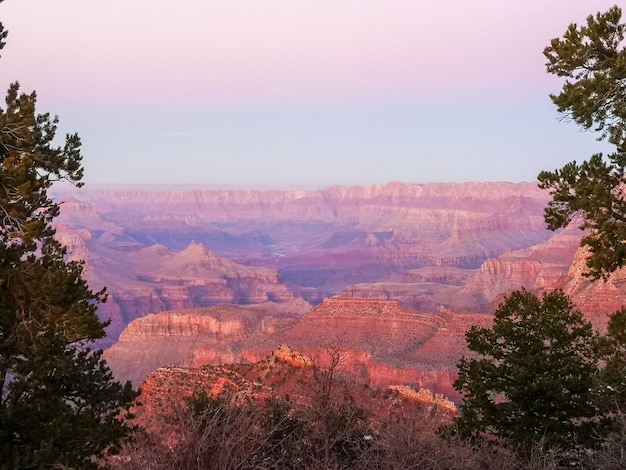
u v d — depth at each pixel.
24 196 13.27
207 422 9.50
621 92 13.77
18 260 13.87
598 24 13.91
